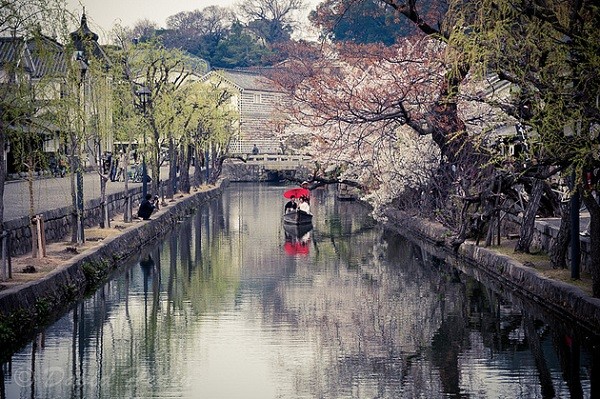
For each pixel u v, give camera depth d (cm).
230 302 2177
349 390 1358
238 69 9538
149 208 3688
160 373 1468
